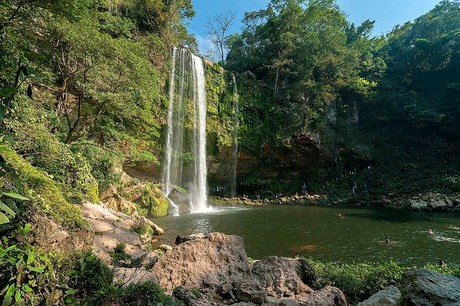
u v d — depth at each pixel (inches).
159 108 923.4
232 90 1192.8
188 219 697.0
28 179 162.1
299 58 1354.6
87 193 403.9
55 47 438.9
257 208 980.6
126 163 848.3
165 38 1030.4
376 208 1003.9
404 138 1455.5
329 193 1261.1
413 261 391.9
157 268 201.9
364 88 1402.6
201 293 179.8
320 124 1283.2
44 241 122.0
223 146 1103.0
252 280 196.2
